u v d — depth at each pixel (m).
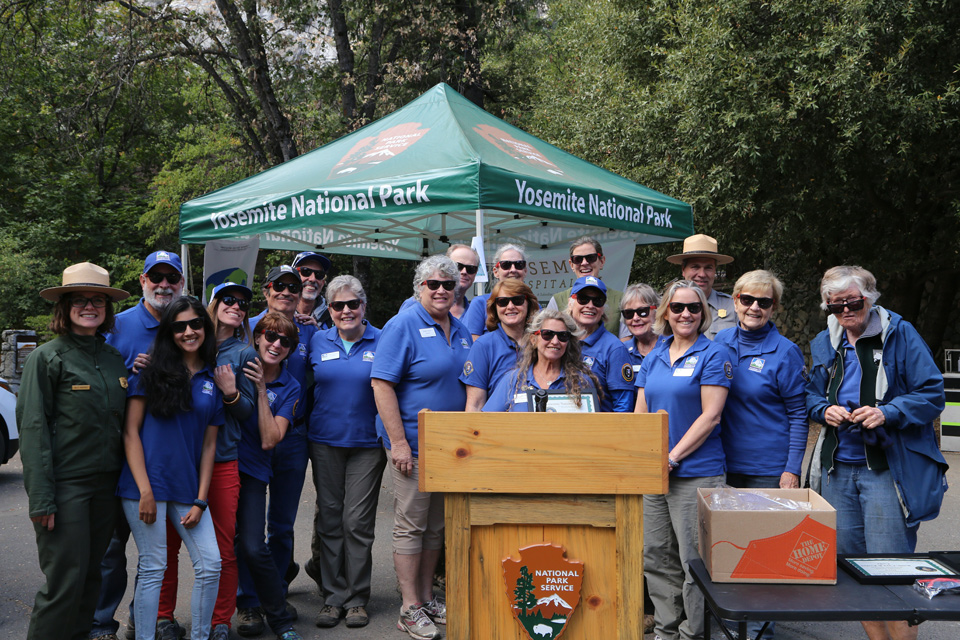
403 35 14.34
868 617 2.21
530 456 2.14
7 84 19.66
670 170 10.02
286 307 4.27
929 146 9.66
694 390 3.37
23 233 19.92
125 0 14.48
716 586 2.47
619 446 2.12
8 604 4.33
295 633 3.74
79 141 20.17
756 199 9.99
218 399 3.43
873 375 3.08
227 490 3.52
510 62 18.64
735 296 3.60
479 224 4.66
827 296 3.11
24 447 2.98
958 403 9.21
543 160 5.65
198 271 20.36
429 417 2.17
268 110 14.60
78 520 3.05
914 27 8.57
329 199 4.92
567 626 2.17
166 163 20.39
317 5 14.47
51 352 3.08
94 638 3.61
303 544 5.50
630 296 4.09
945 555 2.68
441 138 5.11
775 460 3.48
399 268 18.78
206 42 15.55
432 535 3.95
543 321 3.02
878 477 3.05
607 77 11.52
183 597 4.40
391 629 3.91
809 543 2.47
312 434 4.08
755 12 9.11
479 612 2.20
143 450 3.20
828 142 9.25
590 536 2.17
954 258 10.86
